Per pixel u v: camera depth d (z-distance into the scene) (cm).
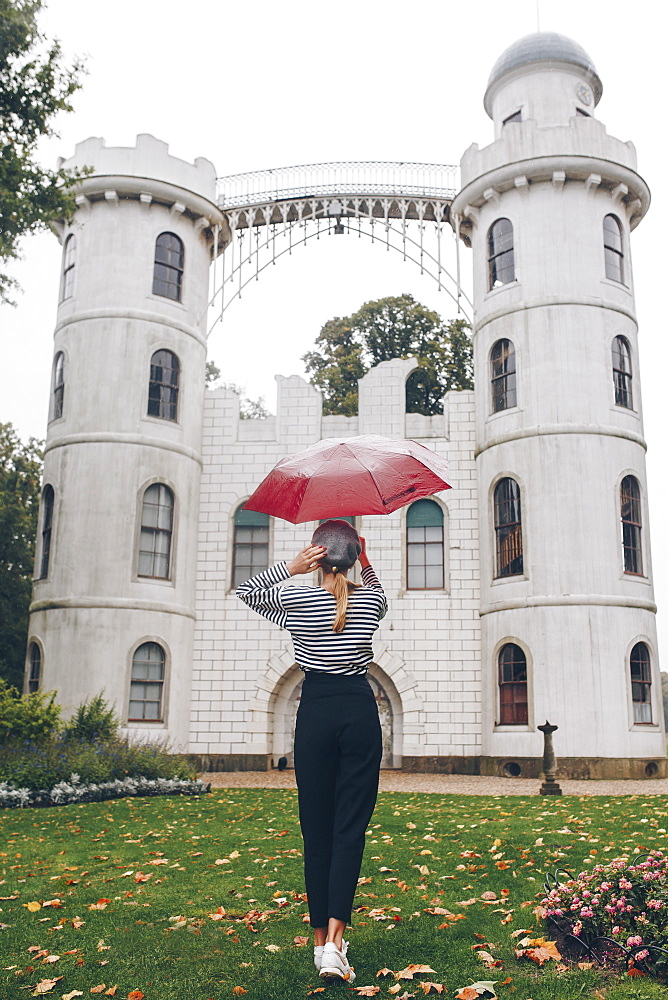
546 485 2139
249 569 2383
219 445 2444
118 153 2352
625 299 2302
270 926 567
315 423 2431
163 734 2162
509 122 2483
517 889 670
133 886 705
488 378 2308
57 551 2198
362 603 472
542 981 465
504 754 2077
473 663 2241
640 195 2356
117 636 2134
